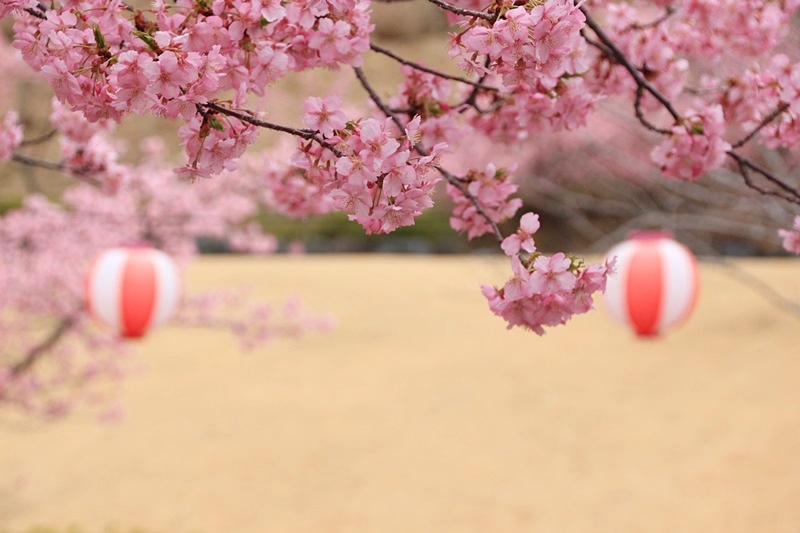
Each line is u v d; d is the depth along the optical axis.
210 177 1.29
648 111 2.19
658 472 8.71
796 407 10.14
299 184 2.53
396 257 20.83
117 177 2.85
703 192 6.82
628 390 11.15
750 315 13.73
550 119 1.97
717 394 10.74
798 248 1.97
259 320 8.79
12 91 10.20
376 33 20.59
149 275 5.38
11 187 13.03
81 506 8.24
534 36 1.23
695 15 2.24
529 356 12.86
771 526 7.29
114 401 11.31
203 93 1.21
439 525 7.70
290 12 1.45
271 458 9.41
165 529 7.70
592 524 7.59
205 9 1.36
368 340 13.74
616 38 2.13
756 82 1.88
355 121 1.27
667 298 5.02
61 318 7.71
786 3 2.43
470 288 16.38
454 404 10.97
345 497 8.41
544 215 15.54
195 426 10.37
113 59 1.24
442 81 1.94
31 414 8.23
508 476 8.81
